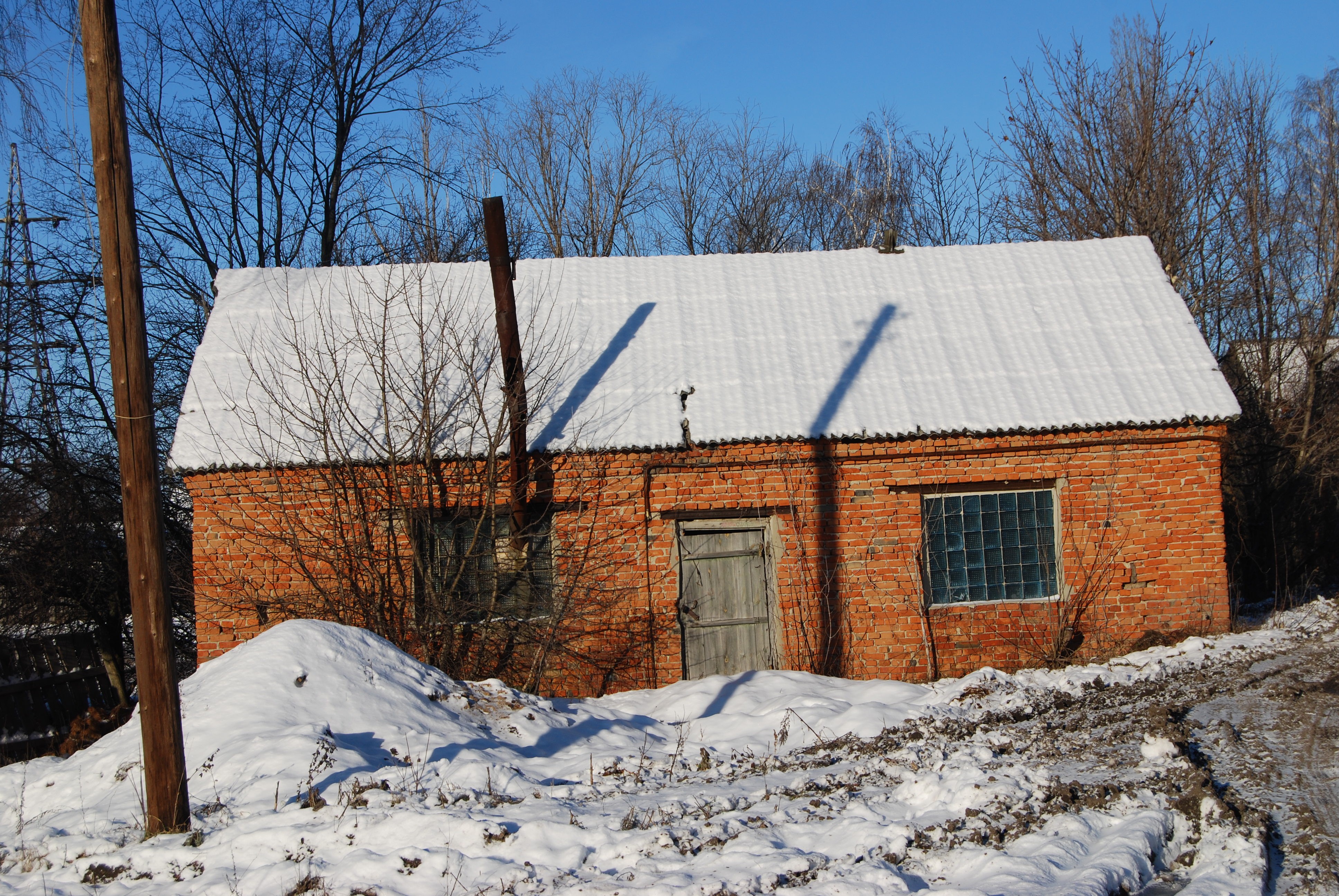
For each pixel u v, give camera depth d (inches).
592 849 218.4
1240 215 847.7
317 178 922.7
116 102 248.8
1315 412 729.6
